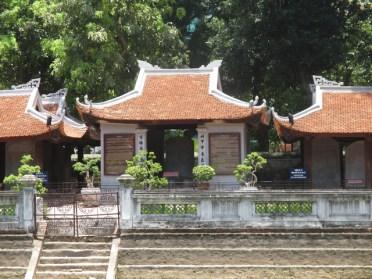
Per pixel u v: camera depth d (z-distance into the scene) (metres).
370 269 22.20
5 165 35.22
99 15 42.16
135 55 44.19
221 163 34.19
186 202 23.11
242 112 33.53
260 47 47.31
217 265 22.50
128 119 33.50
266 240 22.70
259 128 41.31
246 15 47.53
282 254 22.53
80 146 42.41
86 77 41.66
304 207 22.89
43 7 44.69
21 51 47.66
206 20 55.34
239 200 22.97
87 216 24.03
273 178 43.62
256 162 31.53
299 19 45.84
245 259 22.53
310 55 45.59
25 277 21.95
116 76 43.06
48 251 23.00
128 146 34.47
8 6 46.97
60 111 37.97
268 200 22.92
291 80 48.34
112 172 34.47
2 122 34.62
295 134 33.19
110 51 42.22
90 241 23.33
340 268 22.23
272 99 50.38
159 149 39.84
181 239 22.83
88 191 30.73
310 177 35.66
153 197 23.16
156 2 46.69
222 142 34.28
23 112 35.16
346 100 35.44
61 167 40.72
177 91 35.66
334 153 35.59
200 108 34.09
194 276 22.39
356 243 22.56
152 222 23.06
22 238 23.11
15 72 49.16
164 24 45.81
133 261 22.75
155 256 22.73
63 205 29.70
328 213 22.83
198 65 57.09
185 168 39.19
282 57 46.62
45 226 23.91
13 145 35.09
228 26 48.44
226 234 22.77
